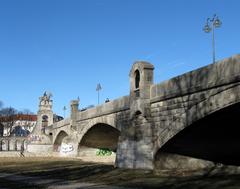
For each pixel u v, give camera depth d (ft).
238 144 142.82
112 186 105.09
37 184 112.78
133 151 148.46
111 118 188.14
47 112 470.39
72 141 278.46
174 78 126.41
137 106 146.41
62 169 169.17
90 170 153.89
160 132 134.72
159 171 133.69
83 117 251.19
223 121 115.14
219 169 138.41
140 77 146.10
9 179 133.69
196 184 100.42
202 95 112.27
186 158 142.20
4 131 625.41
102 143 274.16
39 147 416.46
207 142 139.23
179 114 123.85
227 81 100.32
